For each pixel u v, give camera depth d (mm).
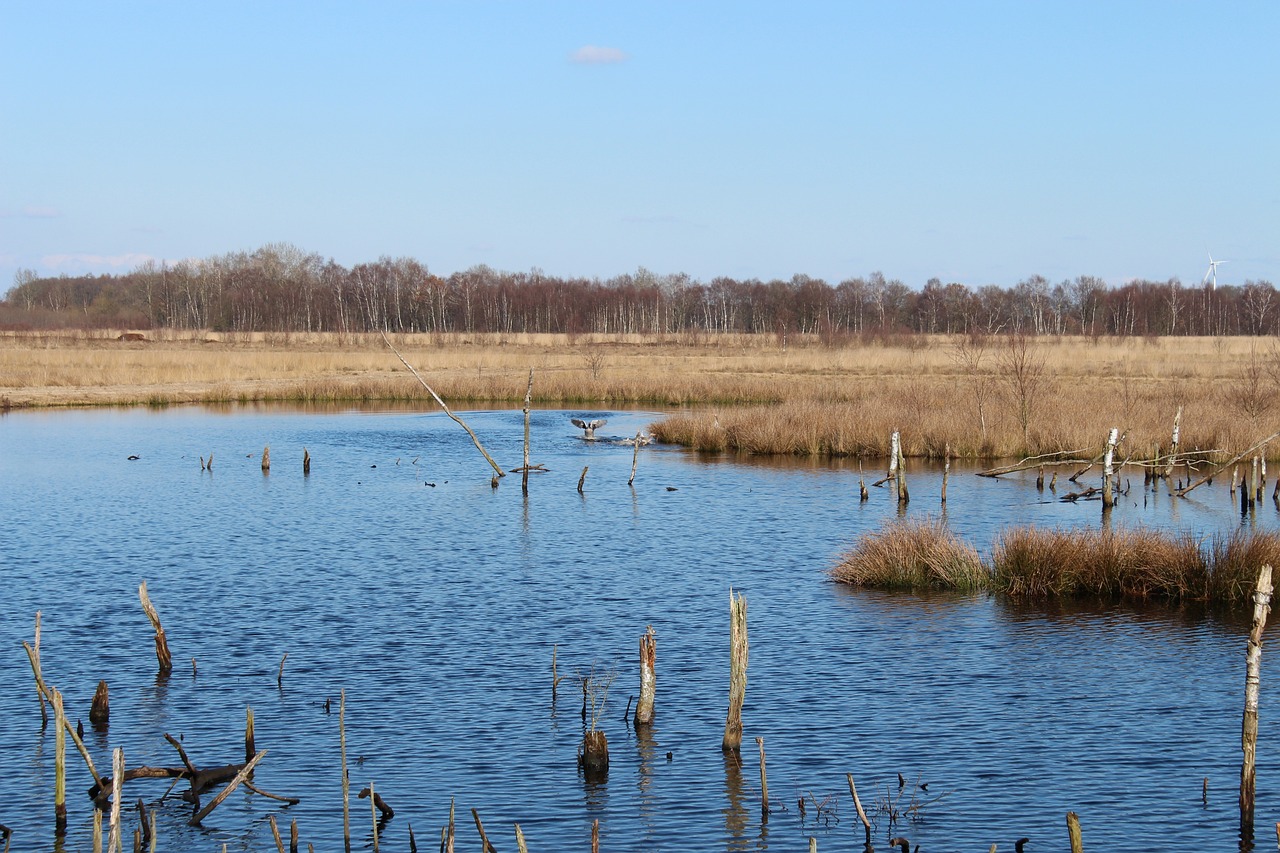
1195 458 34125
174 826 10695
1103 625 16703
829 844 10203
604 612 17828
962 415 38906
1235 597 17594
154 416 52156
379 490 31344
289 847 10234
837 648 15742
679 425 42812
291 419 51219
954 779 11500
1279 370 45000
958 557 19297
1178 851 9992
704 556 22156
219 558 22016
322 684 14383
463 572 20750
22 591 19156
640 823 10641
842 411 40750
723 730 12820
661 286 173875
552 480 33281
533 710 13469
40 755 12180
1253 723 10242
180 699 13844
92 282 182125
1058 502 28391
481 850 10164
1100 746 12242
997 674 14570
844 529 24922
